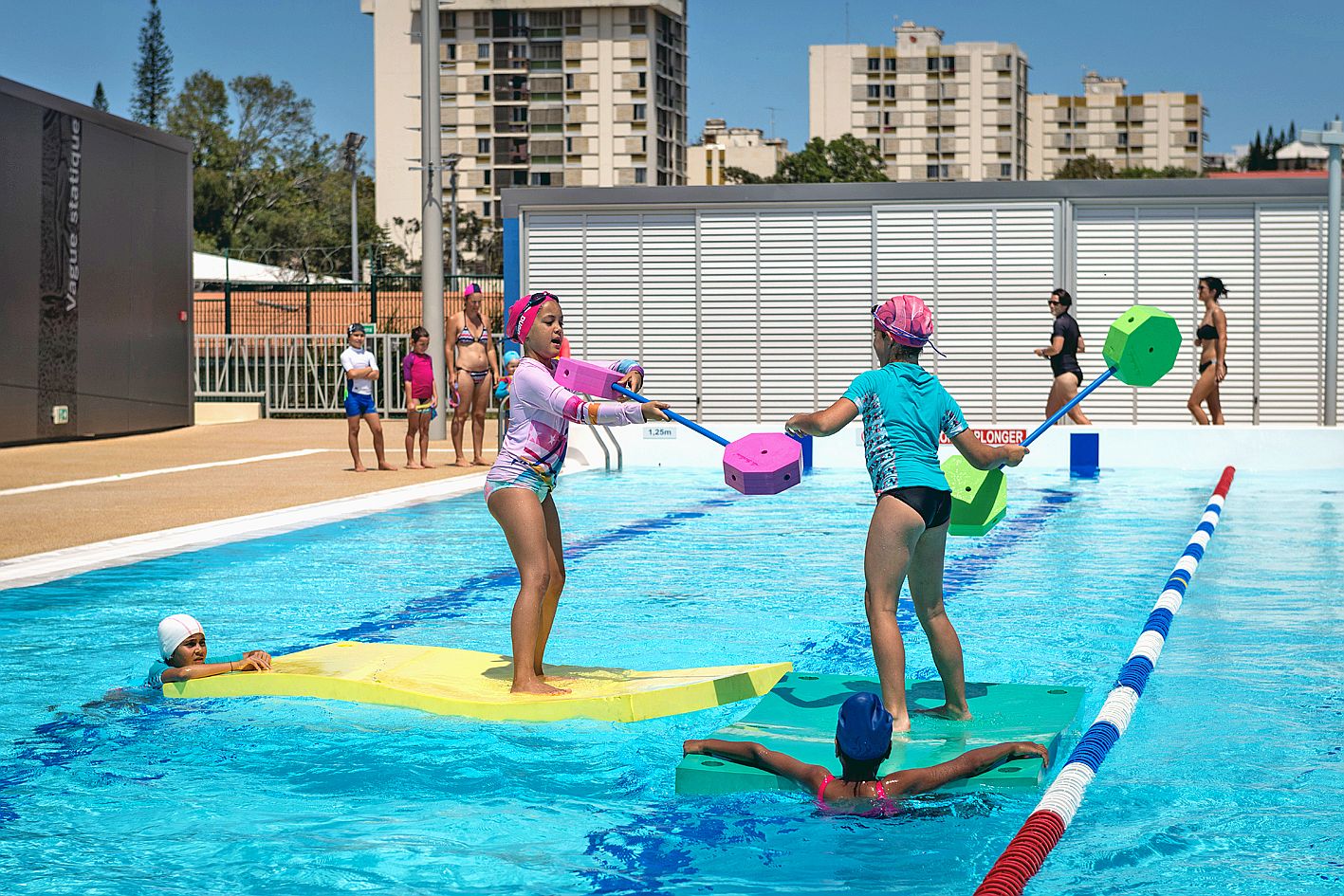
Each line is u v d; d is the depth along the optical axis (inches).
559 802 157.6
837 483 569.3
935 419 189.0
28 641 251.9
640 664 232.5
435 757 177.3
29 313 714.2
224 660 234.7
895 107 6240.2
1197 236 728.3
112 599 297.9
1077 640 248.2
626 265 760.3
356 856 138.3
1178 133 6643.7
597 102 5068.9
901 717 181.2
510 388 213.6
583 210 759.7
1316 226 721.0
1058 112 6663.4
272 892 128.1
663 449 657.0
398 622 273.3
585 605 291.3
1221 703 197.8
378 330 1267.2
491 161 5118.1
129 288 809.5
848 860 137.2
